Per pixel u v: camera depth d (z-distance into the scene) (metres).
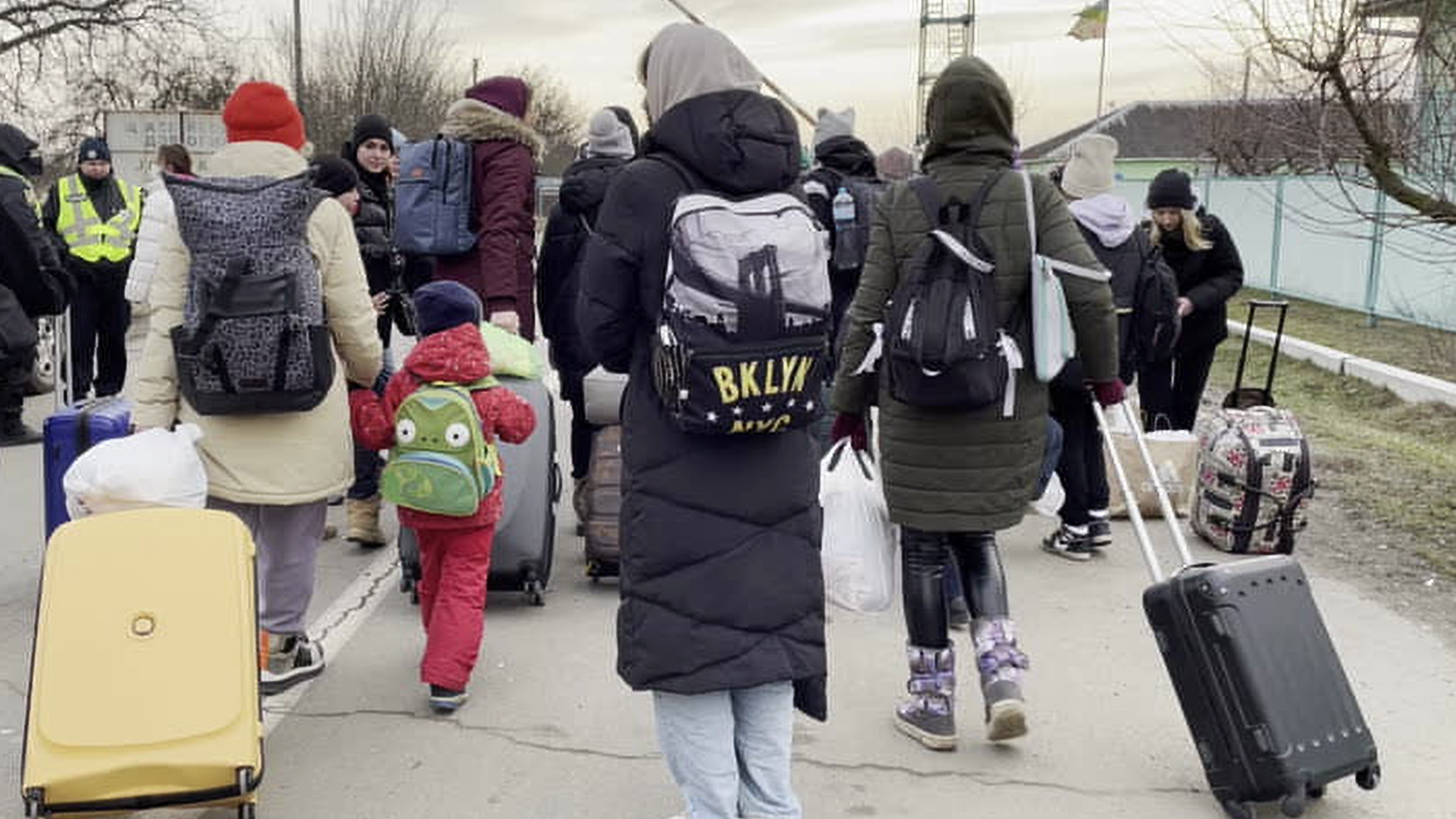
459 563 4.75
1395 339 15.14
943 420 4.26
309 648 4.95
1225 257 7.82
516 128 6.67
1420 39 7.00
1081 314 4.24
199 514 3.72
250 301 4.08
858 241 6.60
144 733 3.40
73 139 31.31
